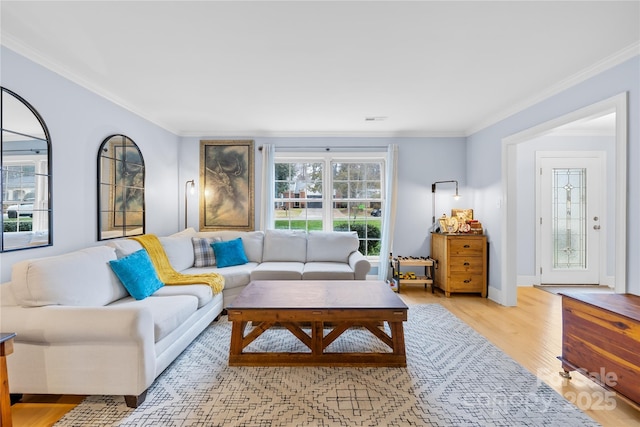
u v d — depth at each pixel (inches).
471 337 111.5
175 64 98.4
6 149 82.6
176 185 180.4
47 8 70.2
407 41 85.1
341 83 113.4
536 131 125.8
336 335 92.4
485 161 164.7
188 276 125.1
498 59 95.1
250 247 163.5
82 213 108.5
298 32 80.8
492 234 158.9
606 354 72.4
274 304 90.7
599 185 185.2
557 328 120.1
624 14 72.8
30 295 73.2
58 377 70.9
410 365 91.1
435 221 185.5
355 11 72.1
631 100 87.6
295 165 188.4
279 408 71.2
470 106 138.6
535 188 186.1
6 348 56.7
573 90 108.0
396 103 134.5
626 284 88.4
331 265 153.3
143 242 121.8
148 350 73.0
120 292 99.8
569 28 78.7
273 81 111.7
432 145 185.5
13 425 65.2
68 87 102.3
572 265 187.2
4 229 81.8
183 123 166.2
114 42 85.4
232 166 184.2
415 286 186.2
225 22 76.3
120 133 129.6
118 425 65.4
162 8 70.6
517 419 67.6
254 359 90.7
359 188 189.5
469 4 69.6
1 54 81.2
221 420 67.1
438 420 67.3
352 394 76.6
